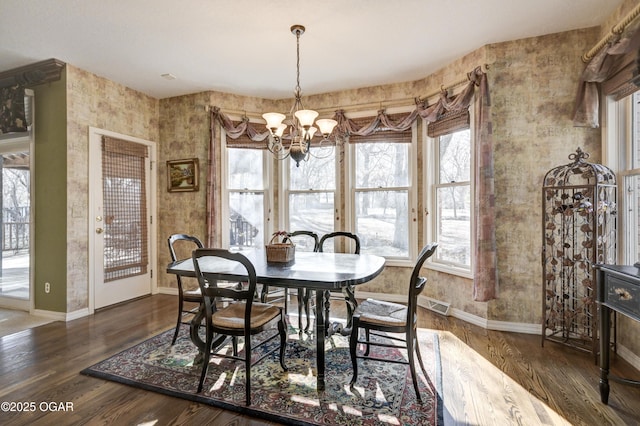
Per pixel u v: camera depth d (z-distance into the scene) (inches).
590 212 96.3
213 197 161.0
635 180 96.7
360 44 119.8
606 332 75.7
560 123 112.7
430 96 146.1
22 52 123.6
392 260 158.7
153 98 172.1
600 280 76.9
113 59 130.1
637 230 96.0
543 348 104.4
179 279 110.0
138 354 101.0
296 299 161.6
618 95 101.0
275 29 109.2
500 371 90.2
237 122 169.3
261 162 177.8
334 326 117.6
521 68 116.5
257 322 82.2
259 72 142.9
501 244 118.8
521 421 69.7
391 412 72.5
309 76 147.8
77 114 136.8
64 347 106.5
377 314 86.6
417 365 93.5
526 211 116.3
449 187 142.3
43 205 137.0
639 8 81.5
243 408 74.1
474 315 126.8
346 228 166.7
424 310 144.5
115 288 152.8
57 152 134.6
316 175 173.3
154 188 171.8
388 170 161.9
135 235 162.7
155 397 78.8
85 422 69.6
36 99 137.7
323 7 97.2
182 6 96.0
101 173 146.8
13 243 147.8
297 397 78.1
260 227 177.0
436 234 149.6
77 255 137.2
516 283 117.7
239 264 96.8
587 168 104.1
